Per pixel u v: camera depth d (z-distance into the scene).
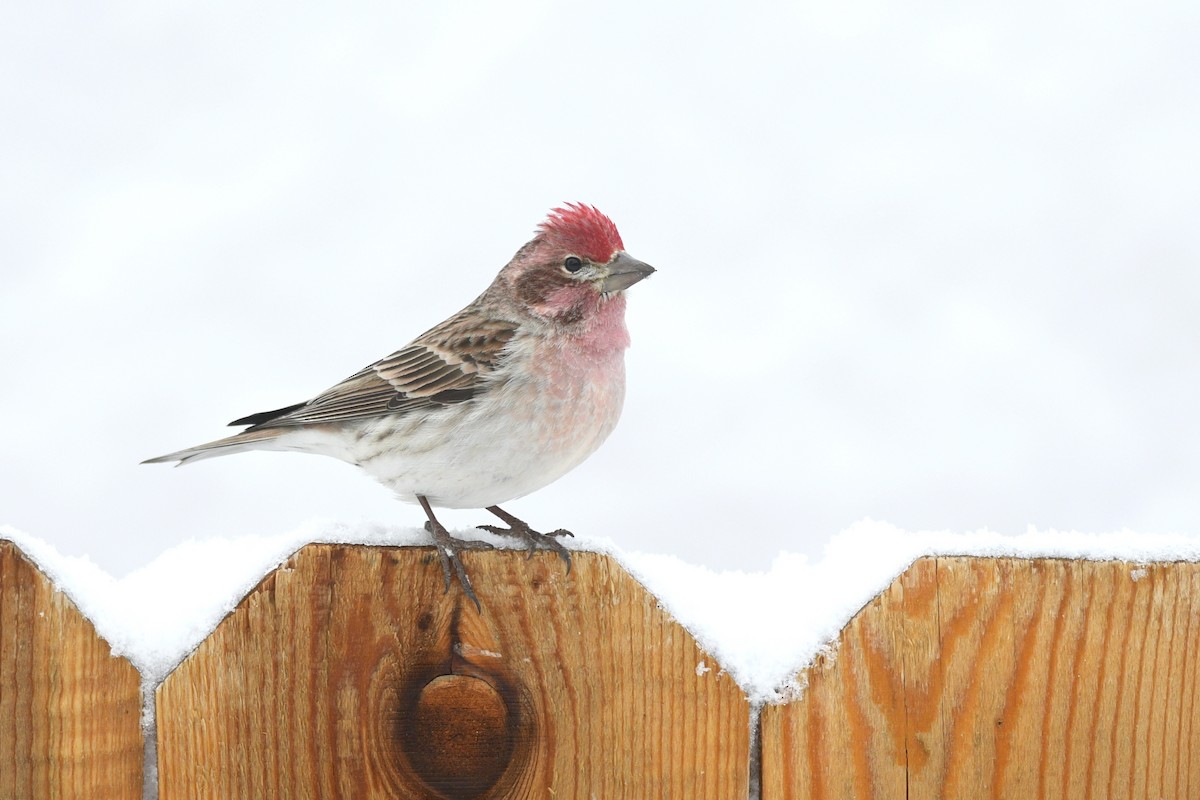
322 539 5.97
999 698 5.79
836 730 5.79
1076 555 5.84
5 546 5.45
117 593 5.71
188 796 5.54
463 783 5.72
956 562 5.83
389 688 5.73
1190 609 5.78
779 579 6.20
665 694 5.83
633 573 6.04
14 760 5.40
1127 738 5.78
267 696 5.64
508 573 5.84
